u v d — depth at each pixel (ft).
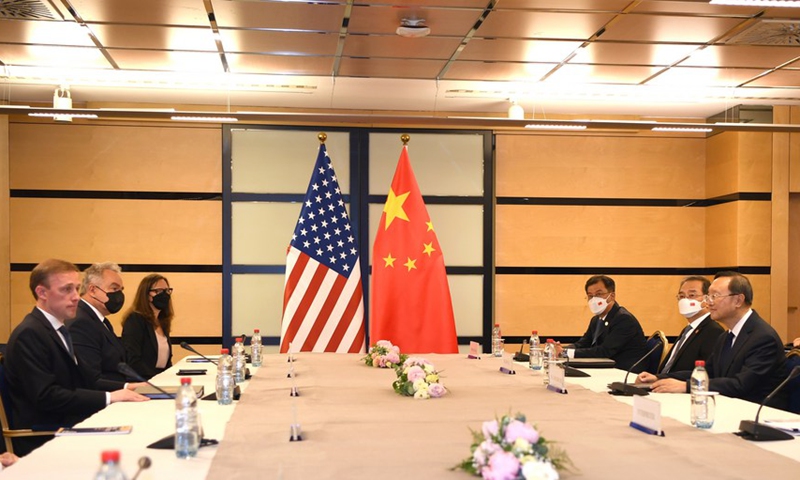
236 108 28.17
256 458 7.74
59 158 27.37
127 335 17.60
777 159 27.91
